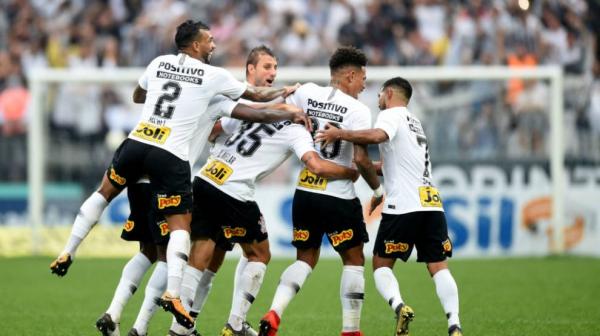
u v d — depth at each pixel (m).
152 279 26.00
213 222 27.02
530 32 75.62
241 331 26.55
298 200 26.81
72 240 25.98
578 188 59.84
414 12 76.56
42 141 58.69
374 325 31.52
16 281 45.34
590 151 65.62
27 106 72.12
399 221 26.42
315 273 48.47
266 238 27.19
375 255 26.95
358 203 26.89
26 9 78.31
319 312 34.75
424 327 30.88
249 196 26.84
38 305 37.03
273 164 26.95
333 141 25.78
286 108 26.31
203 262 26.66
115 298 26.12
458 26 75.69
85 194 62.03
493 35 75.38
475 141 60.38
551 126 58.09
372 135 25.73
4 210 62.91
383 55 75.38
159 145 25.31
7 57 76.31
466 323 31.25
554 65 75.38
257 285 26.77
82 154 62.78
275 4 77.62
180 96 25.72
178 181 25.28
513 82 61.09
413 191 26.48
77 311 35.28
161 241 25.73
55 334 29.28
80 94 65.44
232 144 27.12
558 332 29.11
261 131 26.95
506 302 37.03
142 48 76.94
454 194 58.81
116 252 58.28
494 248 58.25
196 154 26.48
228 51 75.69
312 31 76.50
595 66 75.94
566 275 46.50
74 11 78.12
